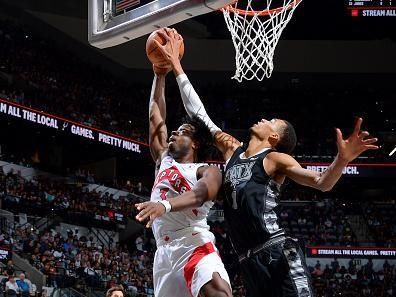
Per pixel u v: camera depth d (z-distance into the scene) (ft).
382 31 80.43
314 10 76.95
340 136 10.00
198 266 12.11
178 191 12.56
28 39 72.79
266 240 11.28
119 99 79.71
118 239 65.87
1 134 68.59
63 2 73.56
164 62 14.01
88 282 49.49
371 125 81.76
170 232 12.53
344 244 70.38
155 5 15.10
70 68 76.18
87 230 63.31
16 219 55.77
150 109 14.16
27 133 68.44
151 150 13.85
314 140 80.64
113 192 72.49
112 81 81.15
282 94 85.30
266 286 11.25
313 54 84.23
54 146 73.77
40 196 59.88
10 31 70.95
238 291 57.26
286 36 84.12
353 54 83.92
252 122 82.17
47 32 75.00
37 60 72.33
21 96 63.93
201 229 12.64
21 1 71.05
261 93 85.25
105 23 16.39
